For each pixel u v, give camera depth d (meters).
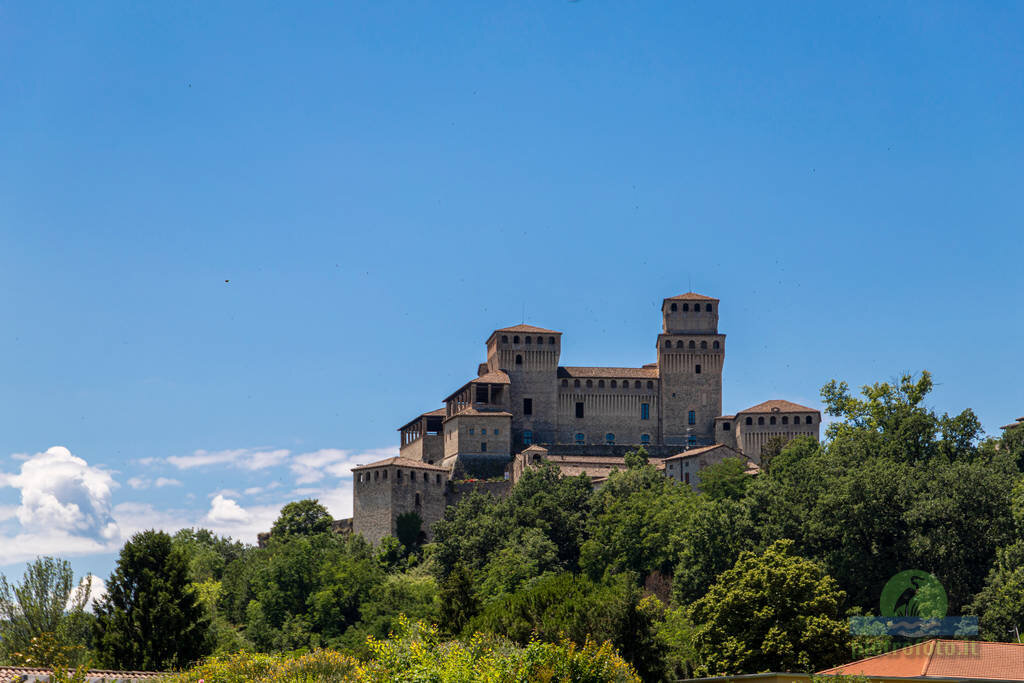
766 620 96.81
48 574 110.62
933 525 118.19
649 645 96.81
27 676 64.38
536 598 105.38
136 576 115.31
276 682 66.12
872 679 63.44
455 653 63.34
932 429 142.75
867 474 126.00
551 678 62.72
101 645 109.31
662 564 154.62
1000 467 130.62
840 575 119.25
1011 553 109.19
